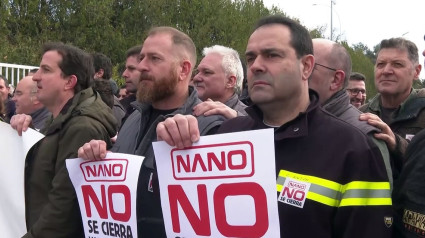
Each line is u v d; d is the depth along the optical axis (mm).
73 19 19734
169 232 2254
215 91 3920
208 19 23203
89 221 2592
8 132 3238
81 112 3016
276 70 2082
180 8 23109
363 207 1943
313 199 1955
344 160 1975
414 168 2053
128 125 3047
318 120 2086
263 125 2236
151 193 2600
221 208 2090
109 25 20719
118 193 2449
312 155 2016
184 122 2170
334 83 2943
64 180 2830
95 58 5973
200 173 2152
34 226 2859
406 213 2045
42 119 4609
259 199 1985
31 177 3062
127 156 2438
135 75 5453
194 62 3004
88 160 2566
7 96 6203
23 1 18531
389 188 2020
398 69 3529
